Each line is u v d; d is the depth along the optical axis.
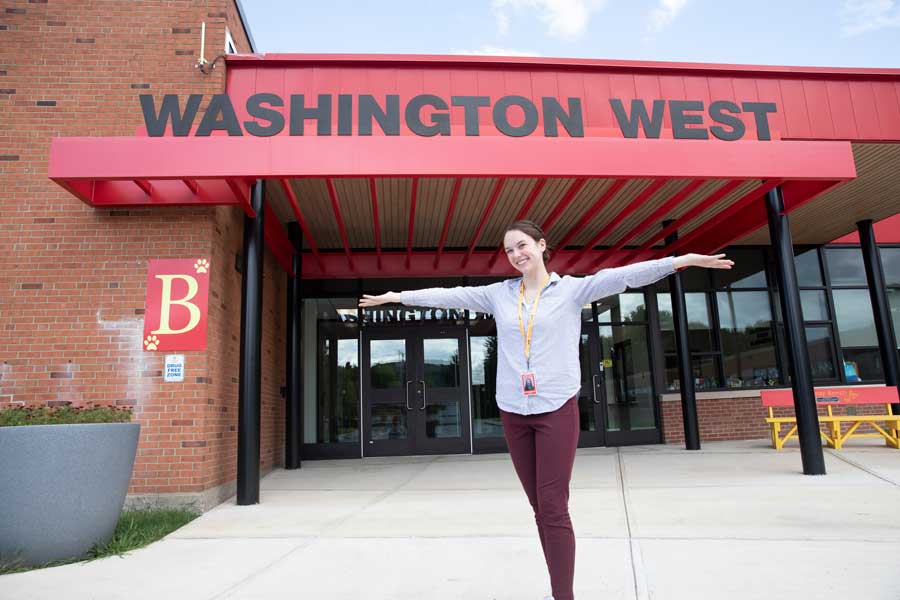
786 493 5.29
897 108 6.95
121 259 5.76
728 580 3.01
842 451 8.10
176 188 5.77
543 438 2.22
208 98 6.11
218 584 3.21
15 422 3.87
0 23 6.19
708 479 6.19
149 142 5.14
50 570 3.56
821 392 8.64
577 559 3.46
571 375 2.25
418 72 6.44
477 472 7.54
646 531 4.08
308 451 9.83
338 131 5.68
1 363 5.54
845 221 10.10
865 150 7.29
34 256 5.75
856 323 11.28
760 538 3.81
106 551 3.91
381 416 10.07
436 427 10.09
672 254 9.38
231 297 6.48
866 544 3.59
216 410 5.86
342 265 9.86
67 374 5.54
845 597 2.72
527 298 2.38
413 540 4.05
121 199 5.73
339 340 10.23
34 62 6.15
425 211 8.38
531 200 6.27
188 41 6.25
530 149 5.52
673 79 6.75
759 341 10.89
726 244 9.24
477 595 2.91
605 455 8.76
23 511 3.63
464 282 10.49
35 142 5.98
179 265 5.75
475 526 4.42
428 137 5.45
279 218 8.65
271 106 6.05
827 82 6.92
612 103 5.93
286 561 3.64
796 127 6.77
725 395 10.55
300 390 8.96
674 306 9.57
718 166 5.71
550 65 6.56
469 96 5.88
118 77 6.16
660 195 8.05
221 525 4.76
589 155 5.56
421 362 10.26
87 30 6.24
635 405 10.45
